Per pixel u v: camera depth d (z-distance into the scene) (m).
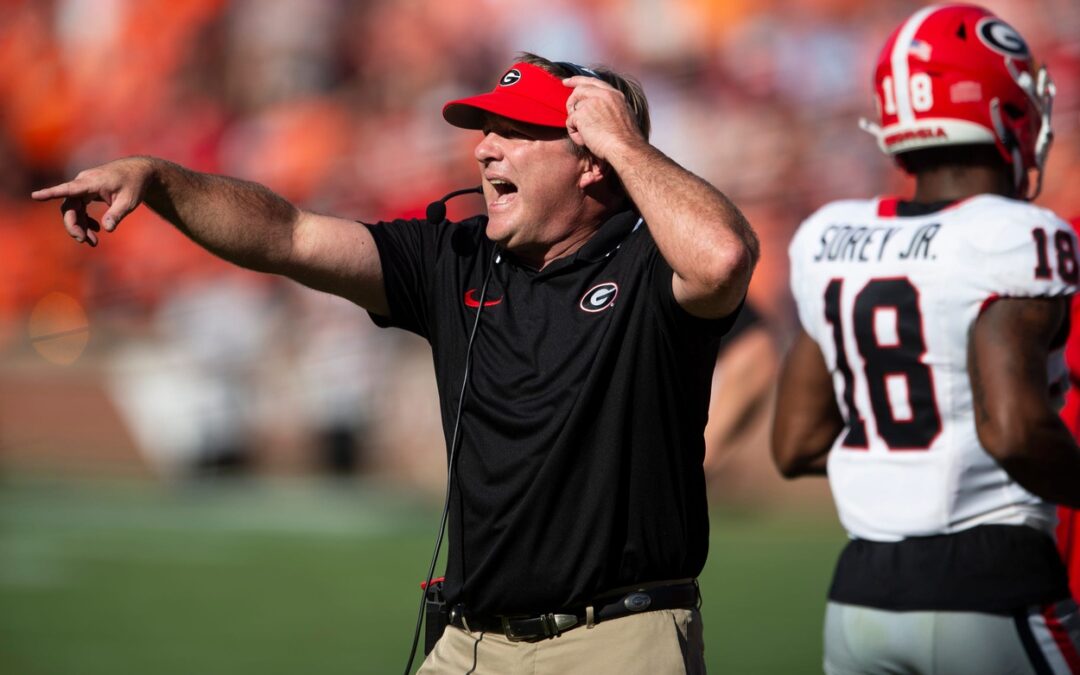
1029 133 10.00
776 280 40.84
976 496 9.12
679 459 8.77
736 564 26.31
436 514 34.69
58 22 56.34
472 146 47.12
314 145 49.81
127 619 23.36
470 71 49.50
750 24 45.09
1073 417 10.08
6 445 42.00
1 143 55.28
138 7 55.31
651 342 8.65
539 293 9.12
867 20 44.69
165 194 9.40
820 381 10.29
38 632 22.39
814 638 20.44
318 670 19.69
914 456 9.27
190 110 53.47
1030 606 8.90
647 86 45.47
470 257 9.66
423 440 39.94
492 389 9.02
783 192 42.81
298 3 51.75
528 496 8.69
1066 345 9.64
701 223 8.12
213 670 19.78
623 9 47.00
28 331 45.62
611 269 8.95
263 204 9.65
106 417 41.66
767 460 33.19
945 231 9.27
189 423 41.09
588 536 8.62
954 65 9.74
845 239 9.79
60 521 34.19
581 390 8.62
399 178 47.94
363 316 41.19
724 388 15.48
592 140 8.71
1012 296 9.01
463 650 9.18
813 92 43.81
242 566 28.19
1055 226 9.14
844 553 9.69
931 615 8.98
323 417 40.88
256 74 52.41
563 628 8.77
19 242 50.94
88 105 55.06
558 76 9.25
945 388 9.19
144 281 47.00
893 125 10.04
